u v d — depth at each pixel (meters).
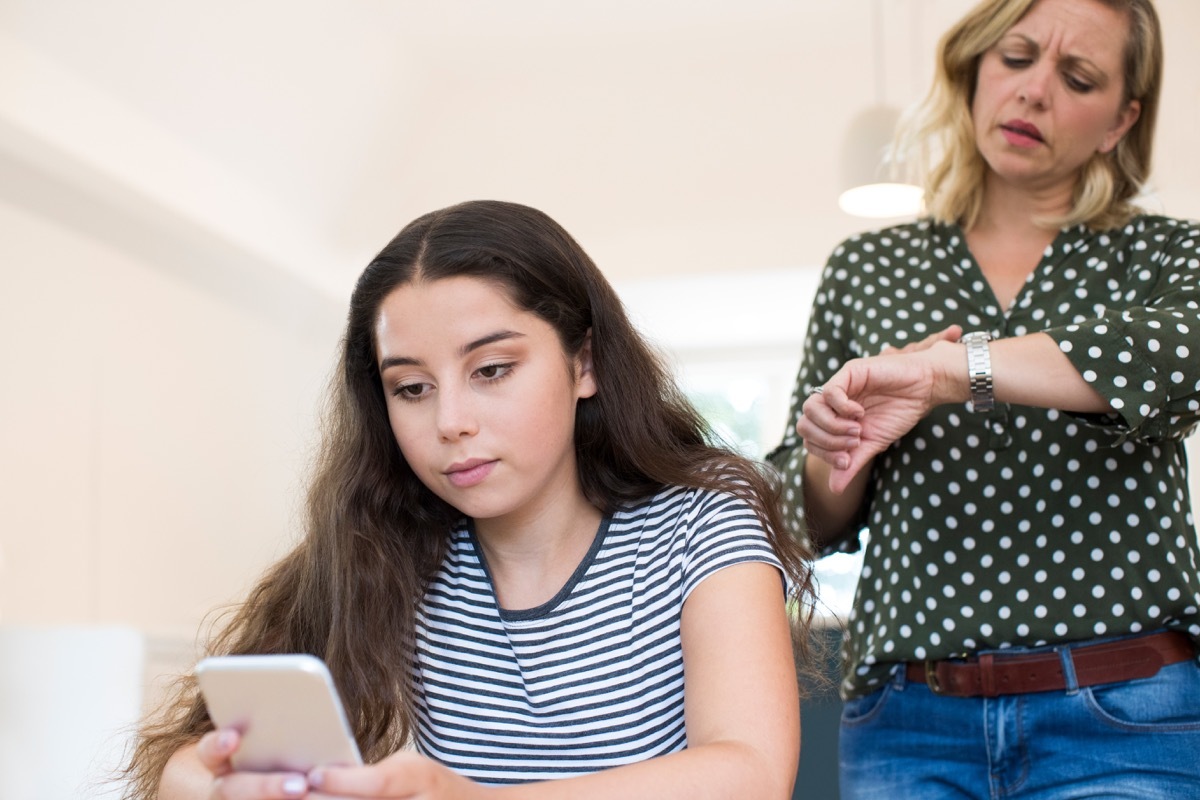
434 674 1.21
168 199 4.73
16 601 4.26
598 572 1.19
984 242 1.60
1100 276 1.50
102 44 4.16
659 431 1.24
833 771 2.18
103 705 2.49
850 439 1.39
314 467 1.33
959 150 1.61
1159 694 1.35
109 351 4.82
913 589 1.46
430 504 1.26
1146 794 1.33
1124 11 1.47
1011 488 1.44
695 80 5.48
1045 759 1.38
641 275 5.95
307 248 5.73
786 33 5.23
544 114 5.68
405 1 5.00
